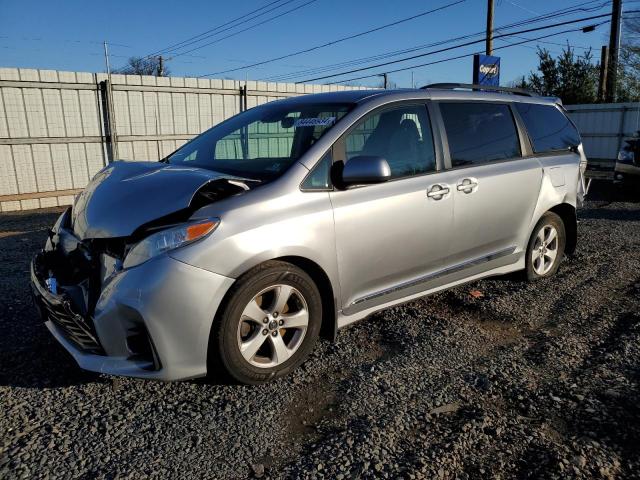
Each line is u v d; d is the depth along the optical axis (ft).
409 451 8.39
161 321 8.99
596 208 34.04
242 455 8.33
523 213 15.40
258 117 13.74
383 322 13.62
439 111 13.53
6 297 15.46
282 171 10.78
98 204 10.59
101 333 9.34
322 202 10.73
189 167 11.74
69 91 39.29
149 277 8.94
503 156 15.02
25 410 9.50
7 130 36.94
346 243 11.03
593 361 11.59
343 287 11.22
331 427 9.07
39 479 7.73
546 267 17.20
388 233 11.74
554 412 9.48
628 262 19.80
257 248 9.66
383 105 12.33
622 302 15.40
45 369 11.00
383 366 11.21
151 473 7.89
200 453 8.37
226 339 9.65
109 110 40.88
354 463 8.09
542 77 93.66
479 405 9.74
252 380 10.19
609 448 8.43
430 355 11.76
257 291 9.87
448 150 13.41
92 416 9.36
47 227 28.86
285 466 8.06
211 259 9.23
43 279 10.80
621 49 91.66
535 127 16.42
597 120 57.72
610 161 57.16
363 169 10.64
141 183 10.64
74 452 8.36
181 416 9.37
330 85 54.85
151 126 43.62
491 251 14.74
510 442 8.62
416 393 10.15
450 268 13.56
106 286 9.32
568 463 8.05
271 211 10.03
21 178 37.96
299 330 10.73
